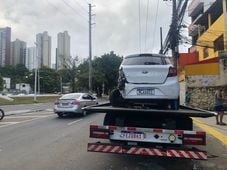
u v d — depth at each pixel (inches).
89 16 1883.6
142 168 290.5
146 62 318.7
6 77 4955.7
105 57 2807.6
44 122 649.0
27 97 2381.9
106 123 298.7
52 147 375.2
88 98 837.2
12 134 478.9
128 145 267.0
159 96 305.6
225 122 629.6
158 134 265.9
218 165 304.7
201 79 1024.2
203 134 256.8
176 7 816.3
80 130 525.0
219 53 1003.3
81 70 2856.8
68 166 290.0
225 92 939.3
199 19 1619.1
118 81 323.3
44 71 4323.3
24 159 314.3
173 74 311.7
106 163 304.5
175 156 254.4
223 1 1178.0
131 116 292.8
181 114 269.0
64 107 757.9
